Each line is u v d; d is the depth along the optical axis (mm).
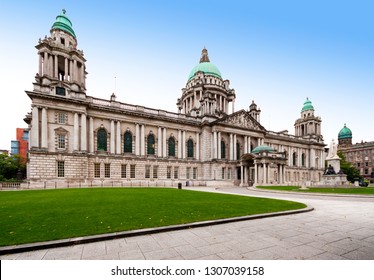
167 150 60469
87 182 45812
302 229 10906
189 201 19938
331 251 7992
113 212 13906
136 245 8523
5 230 9797
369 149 112938
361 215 14570
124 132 54312
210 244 8656
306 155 95375
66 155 44156
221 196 25703
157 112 60219
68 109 45469
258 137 73875
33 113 42094
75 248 8188
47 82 44969
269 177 58156
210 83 87375
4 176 60938
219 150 63969
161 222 11375
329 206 18641
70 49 49094
